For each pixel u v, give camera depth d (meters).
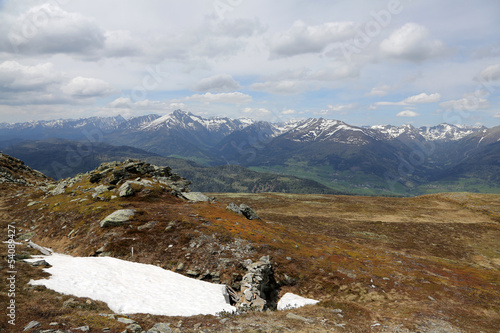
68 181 80.69
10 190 81.12
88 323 15.09
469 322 25.72
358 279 38.16
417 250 67.88
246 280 33.38
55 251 40.75
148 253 38.62
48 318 14.67
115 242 40.47
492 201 121.69
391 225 89.44
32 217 55.00
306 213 105.56
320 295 34.81
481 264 61.56
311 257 45.41
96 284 22.81
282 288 36.38
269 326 18.94
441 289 35.88
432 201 134.12
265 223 66.38
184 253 38.97
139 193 66.19
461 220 97.94
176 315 19.80
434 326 24.11
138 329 15.69
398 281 38.38
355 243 69.56
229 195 151.38
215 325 18.30
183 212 55.72
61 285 20.55
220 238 44.00
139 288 24.66
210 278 34.91
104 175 77.31
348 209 114.50
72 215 52.16
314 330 19.30
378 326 23.02
